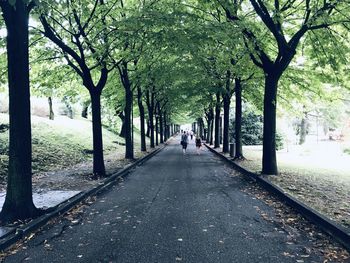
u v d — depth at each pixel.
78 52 18.86
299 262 6.22
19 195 8.98
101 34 15.89
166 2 16.02
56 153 23.62
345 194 11.70
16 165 9.02
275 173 16.81
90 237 7.79
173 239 7.56
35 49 17.34
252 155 29.02
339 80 17.39
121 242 7.40
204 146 51.84
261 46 15.30
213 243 7.27
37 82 19.16
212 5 14.65
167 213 9.98
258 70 20.22
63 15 15.24
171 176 18.38
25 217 8.95
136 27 13.58
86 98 35.81
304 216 9.38
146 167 23.08
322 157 28.70
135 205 11.16
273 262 6.23
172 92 31.62
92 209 10.66
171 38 13.16
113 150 35.12
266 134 16.84
